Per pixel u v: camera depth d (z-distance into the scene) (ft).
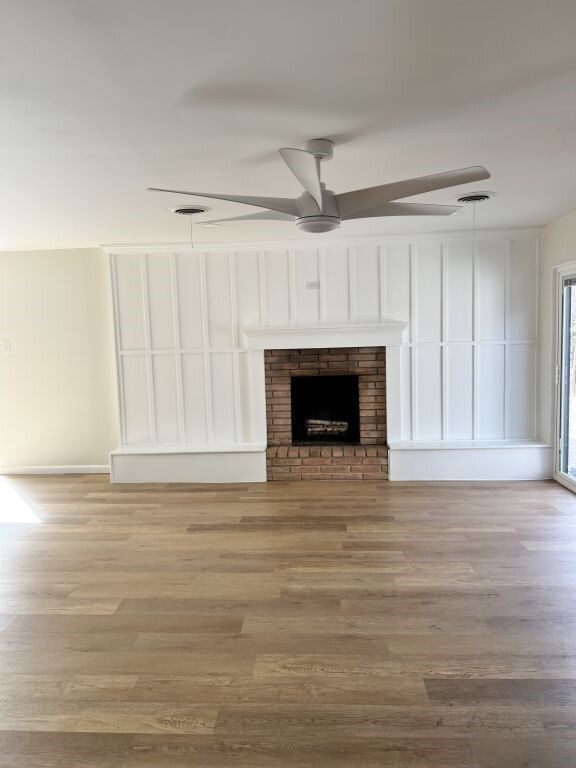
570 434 17.48
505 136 9.04
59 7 5.15
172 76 6.65
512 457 18.24
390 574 11.57
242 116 7.91
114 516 15.79
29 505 17.02
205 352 19.30
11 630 9.82
